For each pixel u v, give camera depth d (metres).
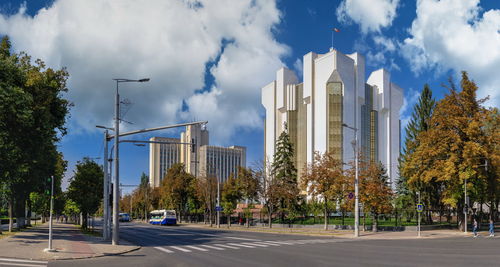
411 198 56.47
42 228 53.47
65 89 35.34
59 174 58.19
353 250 22.34
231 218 77.62
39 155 33.66
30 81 30.70
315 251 21.92
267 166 61.53
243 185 59.16
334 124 102.50
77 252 21.12
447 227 48.31
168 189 83.31
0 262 17.00
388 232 41.84
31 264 16.75
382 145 119.19
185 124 27.70
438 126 44.81
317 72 107.00
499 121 44.25
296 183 58.38
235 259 18.41
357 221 36.12
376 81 121.44
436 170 43.84
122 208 146.88
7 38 34.50
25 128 29.53
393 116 124.19
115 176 26.58
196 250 23.22
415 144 49.59
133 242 29.72
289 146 64.19
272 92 120.75
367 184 42.69
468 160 41.22
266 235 39.22
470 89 44.47
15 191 39.50
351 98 105.88
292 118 113.06
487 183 44.81
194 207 82.06
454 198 43.72
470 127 42.06
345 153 101.38
